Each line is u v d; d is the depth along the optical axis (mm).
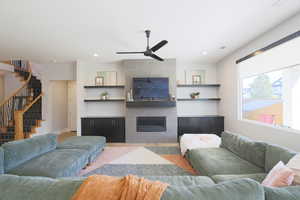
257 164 2049
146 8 2188
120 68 5379
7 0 1973
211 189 827
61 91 6484
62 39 3246
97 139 3650
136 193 842
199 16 2408
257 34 3088
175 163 3180
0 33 2939
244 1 2061
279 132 2748
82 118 4945
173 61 4871
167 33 3000
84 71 5270
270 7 2195
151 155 3648
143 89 4809
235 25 2711
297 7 2199
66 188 909
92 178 971
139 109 4898
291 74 2590
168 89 4828
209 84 5203
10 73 5695
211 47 3834
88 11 2250
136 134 4895
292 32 2441
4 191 888
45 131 5262
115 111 5371
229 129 4566
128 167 2992
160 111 4895
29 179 982
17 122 4258
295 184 1273
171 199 785
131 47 3721
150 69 4914
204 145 3172
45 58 4703
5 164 1896
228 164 2104
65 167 2076
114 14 2334
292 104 2578
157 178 1690
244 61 3773
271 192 957
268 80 3096
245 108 3898
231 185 848
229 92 4531
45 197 865
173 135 4879
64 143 3242
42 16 2367
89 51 4047
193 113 5445
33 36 3086
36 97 5457
